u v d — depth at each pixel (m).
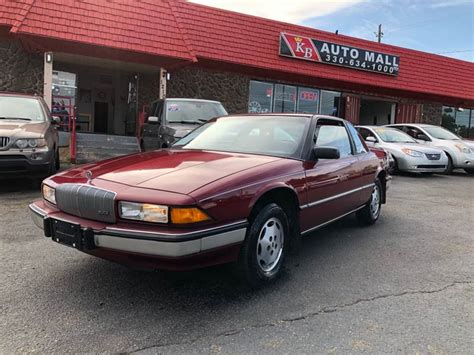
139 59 13.67
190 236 3.08
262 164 3.94
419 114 20.83
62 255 4.55
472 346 2.97
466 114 22.94
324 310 3.46
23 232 5.32
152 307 3.44
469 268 4.54
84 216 3.42
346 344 2.96
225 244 3.32
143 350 2.83
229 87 15.97
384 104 20.91
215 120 5.40
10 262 4.33
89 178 3.61
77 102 16.73
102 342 2.91
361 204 5.79
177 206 3.08
